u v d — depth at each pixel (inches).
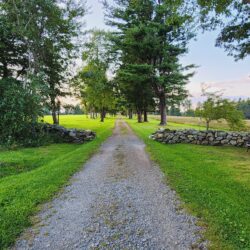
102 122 1599.4
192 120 1998.0
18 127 513.0
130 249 131.0
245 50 490.9
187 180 253.8
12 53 784.9
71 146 544.4
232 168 336.2
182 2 317.1
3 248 132.0
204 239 139.9
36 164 354.3
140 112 1700.3
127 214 174.1
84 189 228.8
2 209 179.3
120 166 322.7
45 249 131.4
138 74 988.6
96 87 1194.6
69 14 772.6
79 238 142.3
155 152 419.2
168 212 176.6
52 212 177.8
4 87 538.0
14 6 605.3
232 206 187.8
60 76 922.1
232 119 669.3
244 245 133.4
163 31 965.2
